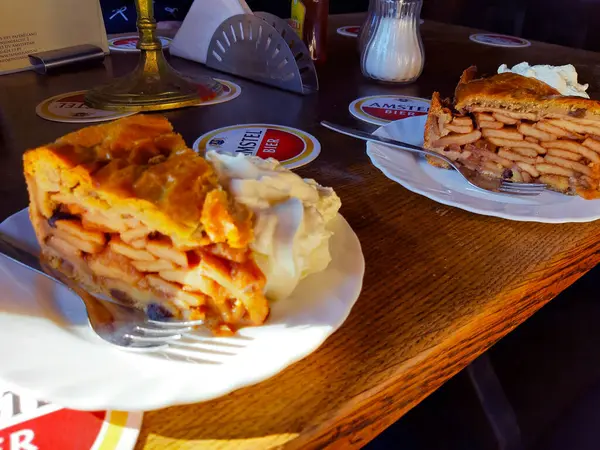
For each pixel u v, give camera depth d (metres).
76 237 0.68
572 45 3.29
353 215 0.92
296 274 0.62
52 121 1.25
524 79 1.26
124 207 0.62
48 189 0.67
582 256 0.90
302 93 1.58
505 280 0.76
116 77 1.63
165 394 0.47
